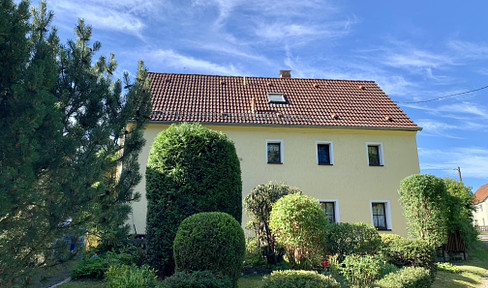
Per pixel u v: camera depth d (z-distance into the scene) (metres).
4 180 3.18
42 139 3.90
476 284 8.41
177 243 5.96
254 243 9.20
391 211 13.15
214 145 7.98
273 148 13.58
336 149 13.65
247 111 14.15
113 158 6.20
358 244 7.94
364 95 16.81
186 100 14.41
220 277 5.50
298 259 7.29
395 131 14.11
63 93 5.23
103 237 5.73
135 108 6.82
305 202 7.47
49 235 3.99
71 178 4.11
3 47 3.71
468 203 15.46
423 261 7.89
